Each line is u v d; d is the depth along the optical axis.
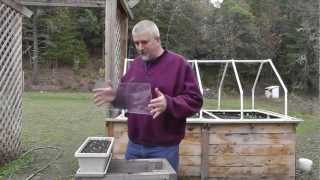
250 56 22.34
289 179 5.03
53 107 13.05
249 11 23.77
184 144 4.94
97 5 6.14
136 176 2.04
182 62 2.59
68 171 5.24
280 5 23.81
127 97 2.34
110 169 2.30
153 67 2.60
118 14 6.00
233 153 4.97
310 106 15.95
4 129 5.48
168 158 2.62
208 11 24.67
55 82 23.77
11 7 5.52
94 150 2.22
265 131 5.00
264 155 5.00
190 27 24.12
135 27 2.56
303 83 22.16
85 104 14.30
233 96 19.84
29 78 23.88
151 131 2.61
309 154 6.51
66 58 25.88
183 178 4.94
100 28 27.28
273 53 22.53
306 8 22.44
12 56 5.70
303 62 22.00
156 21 24.53
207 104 14.73
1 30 5.24
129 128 2.70
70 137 7.70
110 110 4.92
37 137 7.62
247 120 4.93
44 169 5.31
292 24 23.09
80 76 24.84
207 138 4.93
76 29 26.75
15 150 5.87
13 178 4.86
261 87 22.06
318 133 8.69
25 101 14.92
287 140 5.02
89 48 27.69
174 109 2.36
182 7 24.38
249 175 4.99
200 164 4.95
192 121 4.87
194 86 2.54
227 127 4.96
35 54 24.34
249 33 22.17
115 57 5.48
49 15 25.91
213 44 22.84
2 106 5.43
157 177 2.05
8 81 5.58
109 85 2.43
